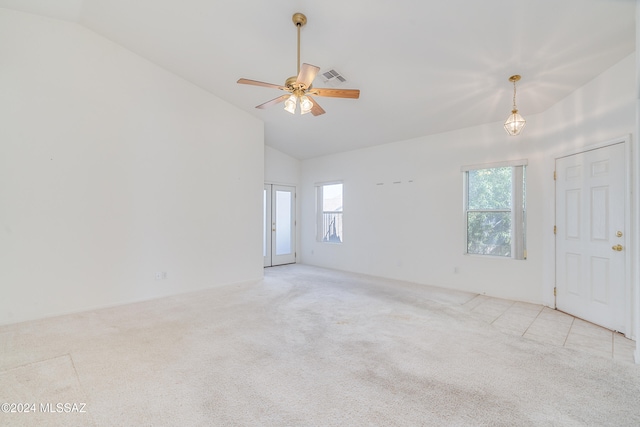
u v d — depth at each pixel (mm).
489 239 4438
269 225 6758
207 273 4676
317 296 4277
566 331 2994
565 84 3299
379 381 2096
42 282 3316
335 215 6707
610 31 2494
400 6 2590
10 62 3150
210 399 1890
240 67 3979
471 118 4312
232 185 4988
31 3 3137
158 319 3314
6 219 3123
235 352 2529
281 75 4055
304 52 3395
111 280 3768
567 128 3516
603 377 2148
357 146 6000
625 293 2842
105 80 3717
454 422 1683
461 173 4652
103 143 3705
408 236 5289
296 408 1806
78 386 2021
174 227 4312
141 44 3764
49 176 3352
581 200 3326
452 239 4738
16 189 3170
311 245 7094
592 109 3166
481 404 1845
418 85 3719
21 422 1669
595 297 3166
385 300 4082
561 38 2650
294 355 2479
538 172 3951
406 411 1779
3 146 3102
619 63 2844
